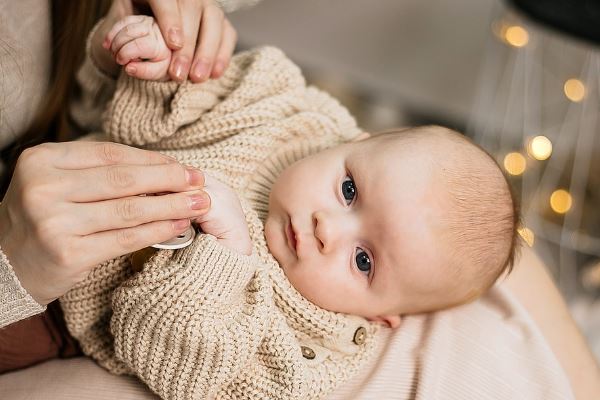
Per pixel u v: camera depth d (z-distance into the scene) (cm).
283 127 101
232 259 79
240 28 252
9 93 91
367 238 93
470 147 102
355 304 94
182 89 91
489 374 93
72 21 100
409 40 244
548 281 115
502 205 100
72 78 105
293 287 93
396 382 90
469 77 244
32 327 86
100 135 100
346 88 256
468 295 100
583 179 224
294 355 83
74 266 65
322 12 245
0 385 86
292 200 94
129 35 85
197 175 71
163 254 80
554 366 97
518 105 240
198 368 77
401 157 96
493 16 229
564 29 159
